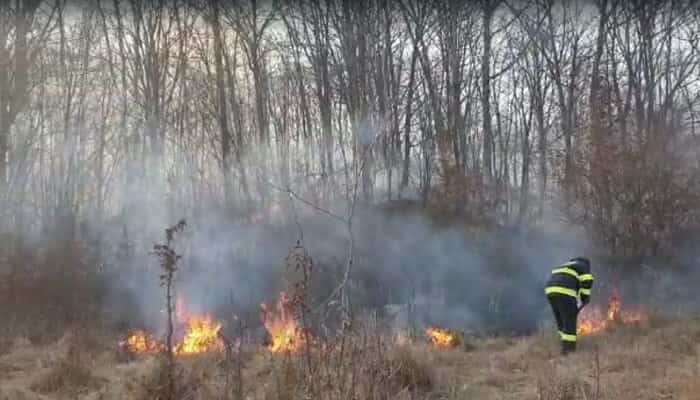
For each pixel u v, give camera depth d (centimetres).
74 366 844
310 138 2405
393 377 705
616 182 1603
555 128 2419
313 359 662
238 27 2441
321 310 767
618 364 884
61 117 2198
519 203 2330
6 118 2006
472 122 2473
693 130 2122
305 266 727
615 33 2416
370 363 646
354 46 2439
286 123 2420
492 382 820
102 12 2392
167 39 2408
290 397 650
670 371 829
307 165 2238
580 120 1983
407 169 2408
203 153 2370
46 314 1333
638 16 2403
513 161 2502
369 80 2436
